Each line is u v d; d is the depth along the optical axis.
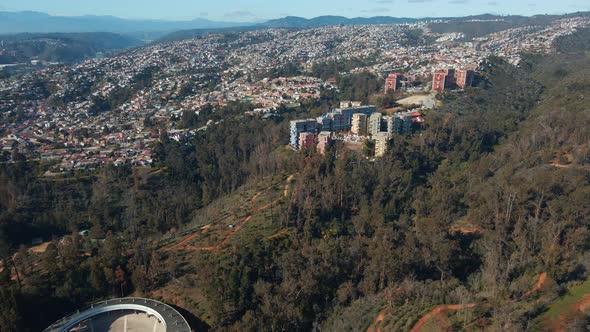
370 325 60.31
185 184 147.00
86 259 85.31
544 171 93.44
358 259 76.44
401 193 106.00
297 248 83.00
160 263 83.25
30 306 72.75
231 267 75.44
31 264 87.00
